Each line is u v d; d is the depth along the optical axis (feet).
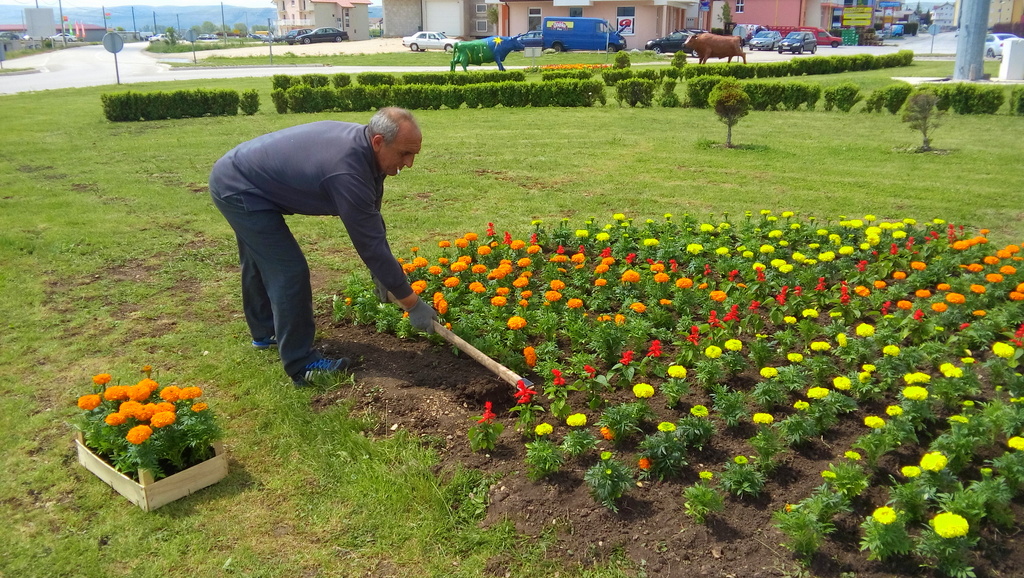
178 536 10.88
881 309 16.87
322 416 13.78
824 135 47.57
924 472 10.68
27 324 18.35
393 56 143.23
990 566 9.83
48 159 41.86
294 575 10.17
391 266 14.06
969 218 26.94
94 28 371.35
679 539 10.46
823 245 21.35
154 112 60.80
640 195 31.50
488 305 17.47
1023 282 17.94
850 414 13.23
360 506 11.48
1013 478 10.81
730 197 30.81
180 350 16.92
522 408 12.92
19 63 149.48
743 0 194.18
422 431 13.19
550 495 11.38
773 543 10.32
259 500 11.69
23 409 14.30
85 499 11.69
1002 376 13.55
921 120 40.42
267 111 66.59
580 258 19.22
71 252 24.06
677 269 19.47
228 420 13.89
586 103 66.03
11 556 10.51
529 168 37.60
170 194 32.65
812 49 144.87
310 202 14.07
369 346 16.55
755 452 12.18
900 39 242.37
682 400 13.78
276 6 280.10
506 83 66.28
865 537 10.01
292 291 14.53
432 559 10.42
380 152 13.79
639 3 150.41
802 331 15.62
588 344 15.72
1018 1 203.62
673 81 64.44
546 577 10.02
